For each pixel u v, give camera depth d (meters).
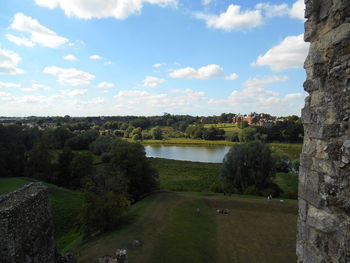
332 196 4.11
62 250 19.67
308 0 4.84
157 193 34.47
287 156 54.06
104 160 56.03
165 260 16.95
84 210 21.66
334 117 4.18
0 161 41.88
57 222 25.58
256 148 36.00
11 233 8.53
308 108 4.90
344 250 3.85
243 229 23.14
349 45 3.95
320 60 4.55
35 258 10.17
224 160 37.53
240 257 18.27
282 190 35.69
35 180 39.97
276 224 24.11
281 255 18.53
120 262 13.23
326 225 4.20
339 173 4.02
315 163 4.58
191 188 40.78
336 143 4.10
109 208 21.89
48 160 44.75
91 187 25.92
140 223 23.12
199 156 75.69
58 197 31.94
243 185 35.41
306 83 4.98
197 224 24.05
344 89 4.02
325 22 4.49
